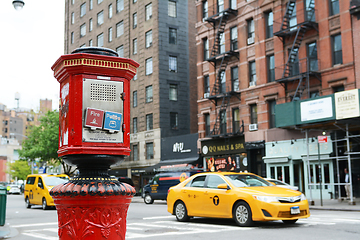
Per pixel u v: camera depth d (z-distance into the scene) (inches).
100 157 122.0
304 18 961.5
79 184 118.3
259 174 1079.6
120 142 127.0
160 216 562.3
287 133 992.2
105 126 124.6
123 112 129.3
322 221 438.9
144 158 1509.6
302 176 971.9
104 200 116.7
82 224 115.9
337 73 892.6
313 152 927.0
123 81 130.6
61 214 120.1
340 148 884.6
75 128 122.0
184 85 1537.9
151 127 1496.1
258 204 383.2
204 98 1255.5
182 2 1572.3
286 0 1016.9
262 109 1063.0
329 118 734.5
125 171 1593.3
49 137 1635.1
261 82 1069.1
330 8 925.2
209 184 445.4
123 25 1705.2
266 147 1037.8
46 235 394.0
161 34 1498.5
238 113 1151.0
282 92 1008.9
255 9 1098.7
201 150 1251.8
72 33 2155.5
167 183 948.6
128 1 1676.9
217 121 1186.6
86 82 125.1
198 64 1291.8
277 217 378.0
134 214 609.6
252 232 356.5
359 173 859.4
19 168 3125.0
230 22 1185.4
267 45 1063.6
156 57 1488.7
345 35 881.5
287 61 966.4
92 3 1967.3
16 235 390.9
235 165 1112.2
